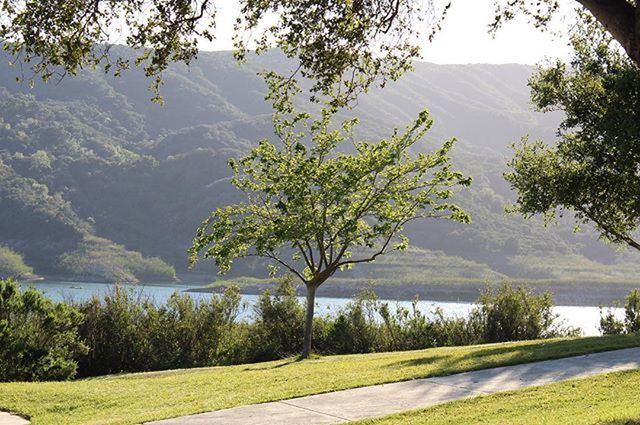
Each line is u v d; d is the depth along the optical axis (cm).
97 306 2075
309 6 933
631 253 13312
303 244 2119
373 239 2130
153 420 875
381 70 980
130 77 18250
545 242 13038
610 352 1251
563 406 845
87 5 850
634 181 1927
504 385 985
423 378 1062
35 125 15188
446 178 1992
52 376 1638
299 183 1908
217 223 1956
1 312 1652
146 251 12631
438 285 9350
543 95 2073
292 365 1611
